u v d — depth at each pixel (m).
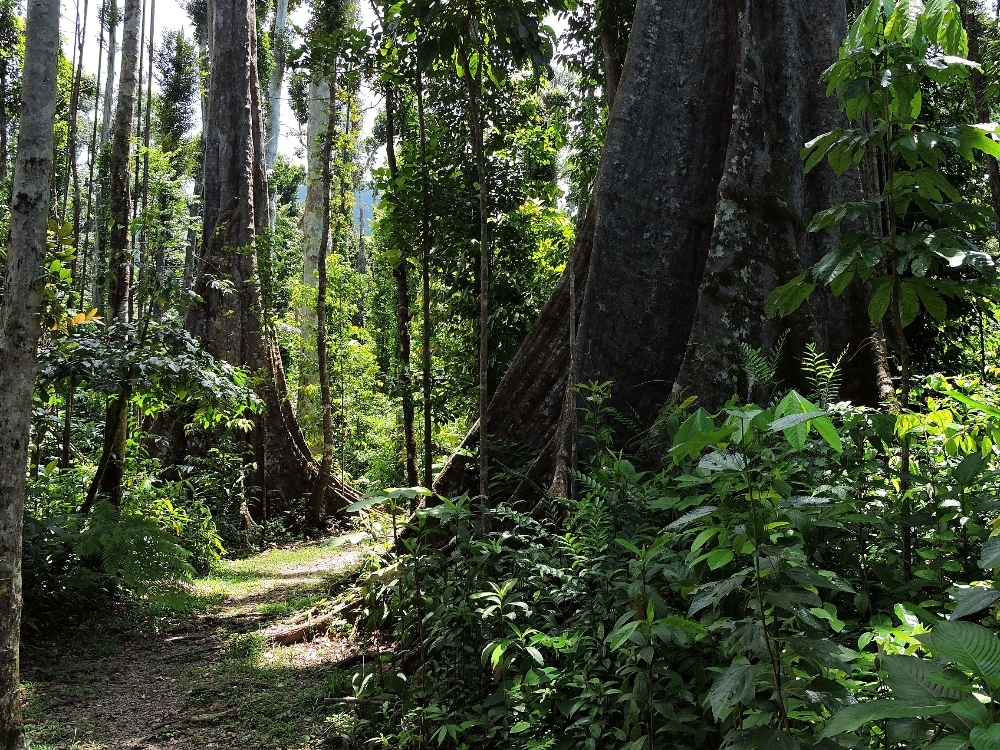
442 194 7.43
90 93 22.17
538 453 5.56
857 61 2.55
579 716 2.67
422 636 3.52
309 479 13.08
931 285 2.56
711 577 2.23
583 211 9.80
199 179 25.64
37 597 5.71
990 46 6.77
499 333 8.91
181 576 6.45
